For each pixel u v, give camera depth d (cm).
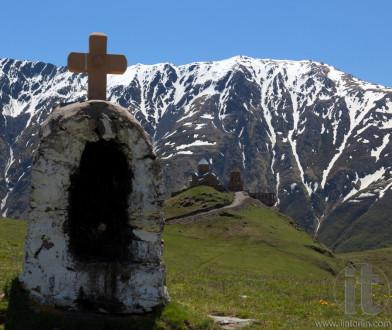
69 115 1452
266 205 16612
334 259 10369
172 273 2891
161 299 1484
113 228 1571
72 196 1463
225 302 1908
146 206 1486
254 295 2141
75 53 1614
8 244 2909
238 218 12812
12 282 1533
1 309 1413
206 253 8825
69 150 1448
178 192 15862
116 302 1452
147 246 1484
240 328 1516
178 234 11650
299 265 8819
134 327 1394
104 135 1463
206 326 1482
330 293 2333
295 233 12612
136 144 1485
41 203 1434
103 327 1385
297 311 1833
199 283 2416
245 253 9519
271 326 1571
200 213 13412
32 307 1409
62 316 1398
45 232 1434
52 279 1430
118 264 1459
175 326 1436
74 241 1483
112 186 1580
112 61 1623
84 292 1440
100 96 1617
